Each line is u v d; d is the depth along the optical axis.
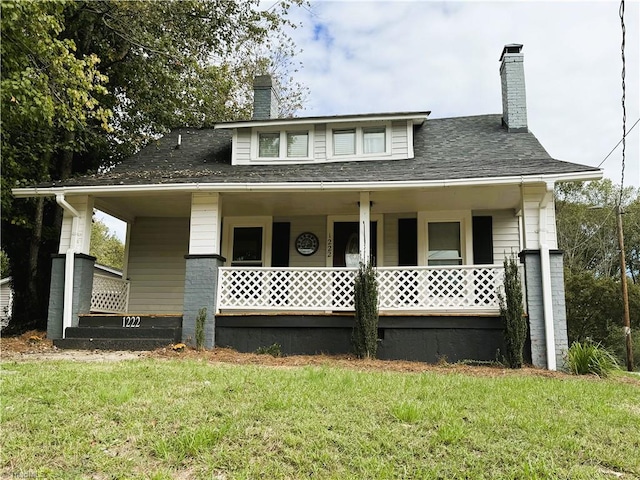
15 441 3.75
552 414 4.64
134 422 4.12
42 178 12.73
